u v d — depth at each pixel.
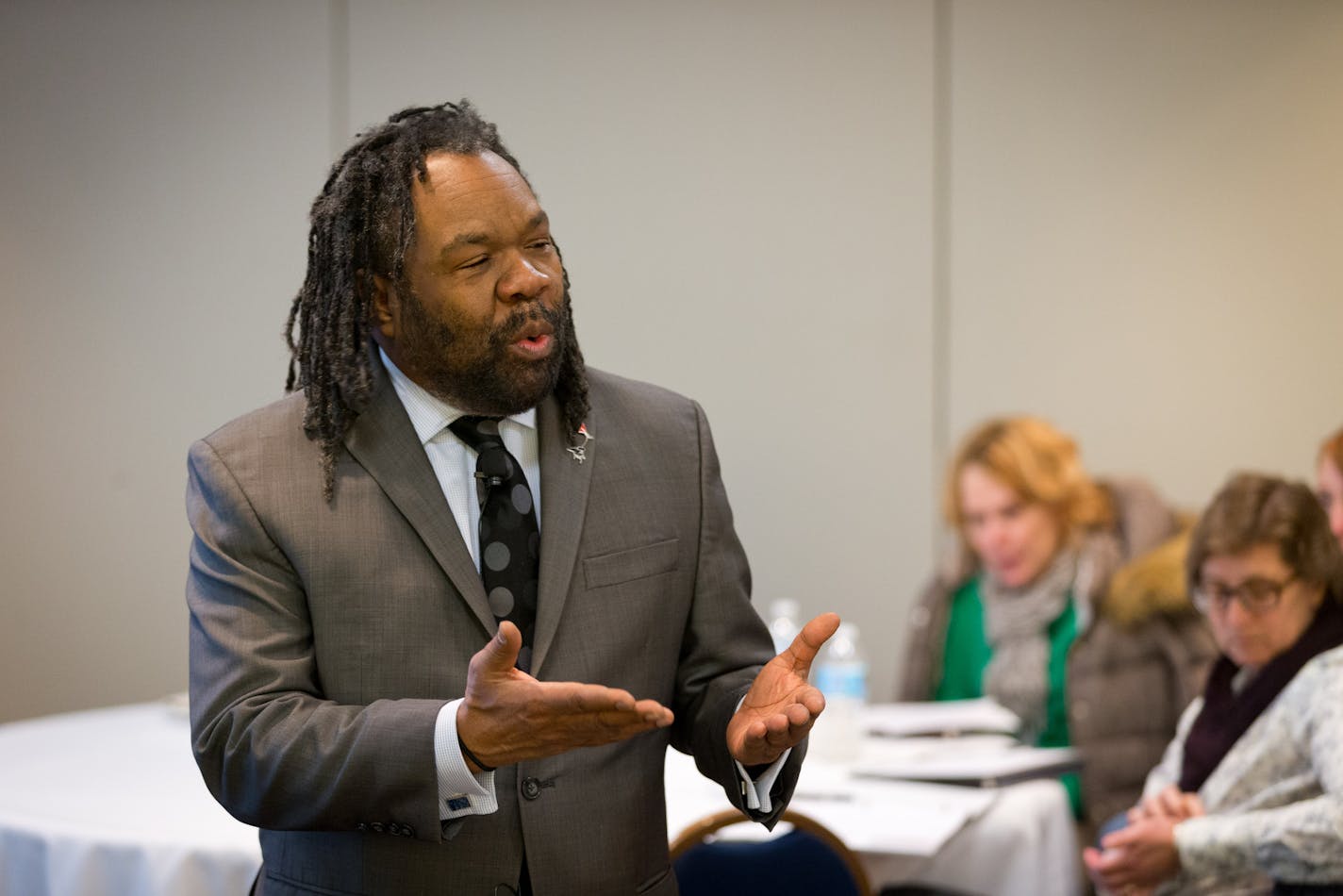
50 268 13.77
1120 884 6.64
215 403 13.77
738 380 13.96
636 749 4.25
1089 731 10.03
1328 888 6.20
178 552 13.77
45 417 13.77
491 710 3.54
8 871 6.21
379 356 4.33
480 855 4.03
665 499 4.37
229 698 3.92
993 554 10.59
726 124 13.88
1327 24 13.15
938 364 13.87
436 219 3.98
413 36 13.80
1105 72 13.54
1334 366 13.26
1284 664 6.81
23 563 13.80
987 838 7.58
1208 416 13.48
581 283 13.92
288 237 13.77
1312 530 6.80
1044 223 13.70
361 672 4.02
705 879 5.84
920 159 13.82
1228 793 6.86
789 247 13.92
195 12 13.77
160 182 13.77
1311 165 13.24
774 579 14.02
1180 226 13.48
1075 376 13.67
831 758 7.90
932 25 13.75
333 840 4.09
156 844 5.91
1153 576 9.93
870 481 13.94
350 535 4.04
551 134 13.88
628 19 13.86
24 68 13.71
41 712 13.77
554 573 4.12
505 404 4.09
